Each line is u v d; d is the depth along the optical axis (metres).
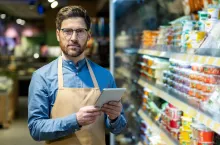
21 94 11.40
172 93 2.48
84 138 1.96
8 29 17.06
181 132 2.28
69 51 1.93
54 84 1.96
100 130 2.03
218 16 2.02
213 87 1.88
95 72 2.08
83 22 1.93
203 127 1.96
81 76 2.02
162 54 2.62
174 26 2.56
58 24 1.96
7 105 6.68
